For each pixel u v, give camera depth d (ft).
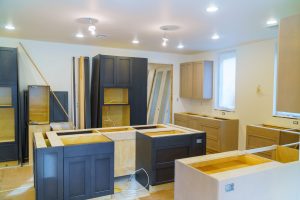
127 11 10.53
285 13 10.64
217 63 20.66
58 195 9.61
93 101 18.79
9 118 16.40
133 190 11.82
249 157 7.91
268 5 9.63
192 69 21.76
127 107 19.30
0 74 14.96
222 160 7.68
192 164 7.05
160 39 16.39
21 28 13.78
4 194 11.81
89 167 10.18
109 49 20.15
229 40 16.49
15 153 15.67
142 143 12.20
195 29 13.52
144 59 19.45
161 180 11.68
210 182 5.83
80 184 10.05
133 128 14.11
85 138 11.70
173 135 11.88
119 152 12.74
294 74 6.12
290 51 6.21
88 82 18.31
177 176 7.10
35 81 17.72
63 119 17.70
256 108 17.25
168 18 11.48
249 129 15.83
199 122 20.20
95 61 18.75
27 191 12.17
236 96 18.84
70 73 18.74
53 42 18.06
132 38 16.20
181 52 22.26
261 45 16.81
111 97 19.53
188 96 22.33
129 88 18.89
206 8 10.04
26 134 16.97
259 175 6.16
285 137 13.96
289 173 6.73
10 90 16.29
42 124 16.12
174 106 23.45
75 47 18.90
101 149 10.36
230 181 5.73
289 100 6.24
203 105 22.16
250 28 13.23
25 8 10.24
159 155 11.52
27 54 17.38
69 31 14.42
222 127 17.98
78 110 18.20
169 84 23.80
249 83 17.76
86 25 12.98
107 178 10.61
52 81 18.22
